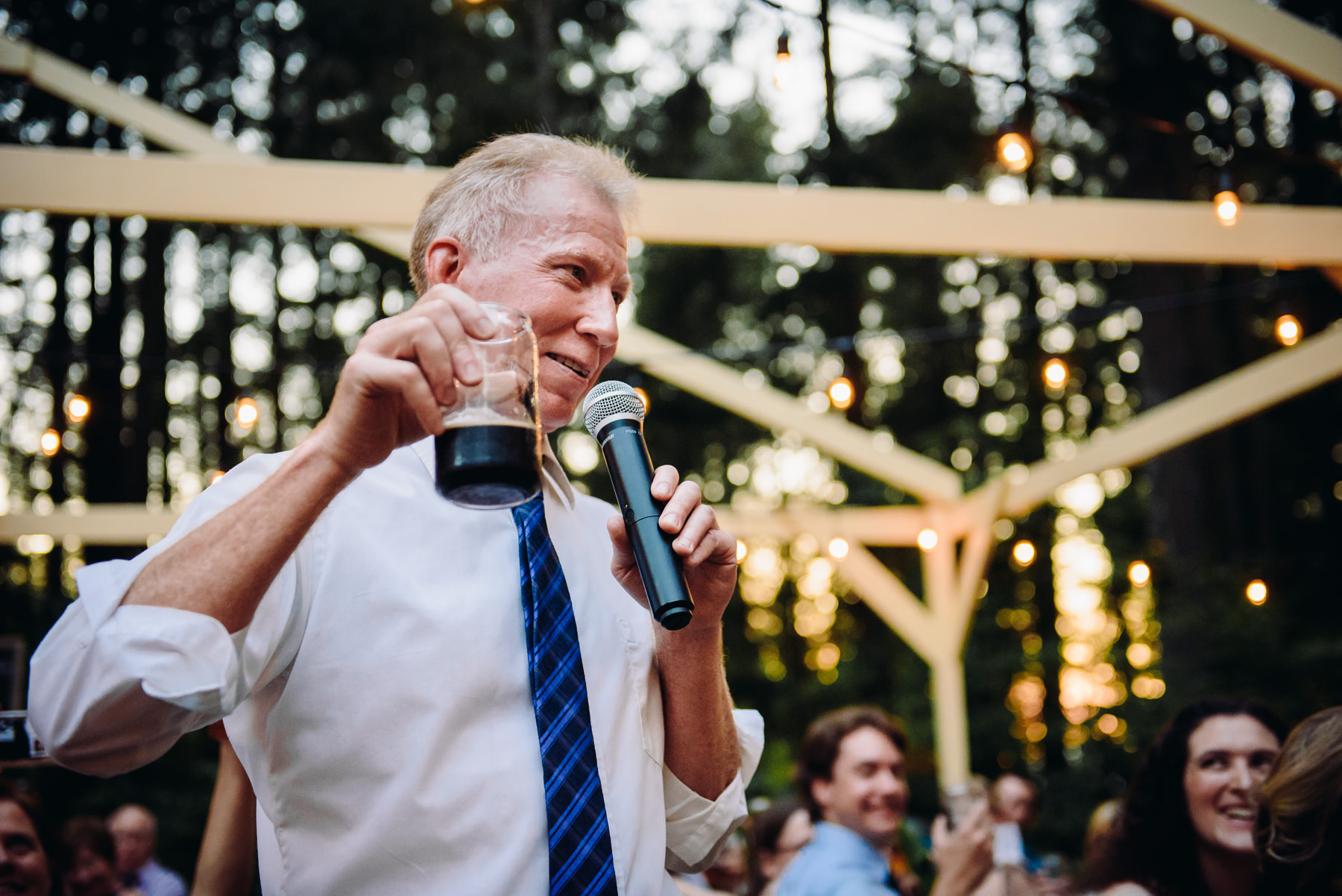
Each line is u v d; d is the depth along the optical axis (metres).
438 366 0.89
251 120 12.08
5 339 10.55
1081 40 12.91
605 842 1.09
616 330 1.30
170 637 0.91
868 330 16.22
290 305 12.73
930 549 6.67
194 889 1.83
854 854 2.98
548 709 1.12
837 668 15.74
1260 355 11.55
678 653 1.28
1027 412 15.42
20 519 5.76
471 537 1.18
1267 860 1.74
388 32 12.67
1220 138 3.25
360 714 1.07
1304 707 9.75
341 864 1.05
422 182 3.50
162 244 11.16
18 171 3.23
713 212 3.65
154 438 11.62
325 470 0.94
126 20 10.92
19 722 1.39
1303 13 9.89
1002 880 2.81
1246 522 12.09
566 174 1.33
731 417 16.05
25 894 1.92
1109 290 14.81
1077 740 13.47
